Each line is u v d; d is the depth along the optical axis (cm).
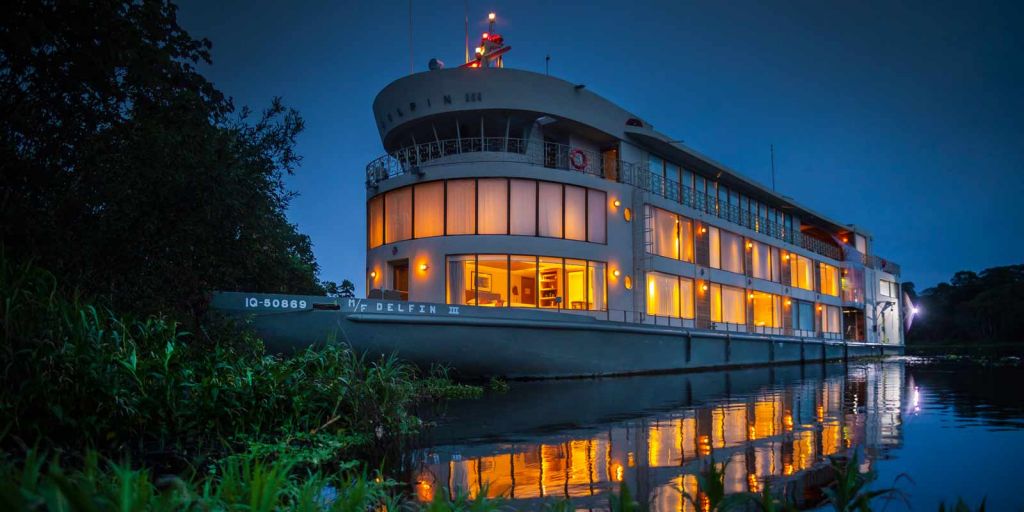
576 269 2128
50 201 776
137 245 800
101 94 788
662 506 466
